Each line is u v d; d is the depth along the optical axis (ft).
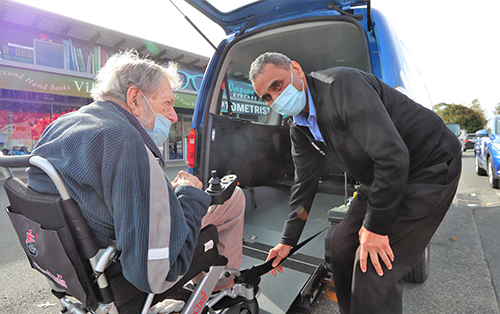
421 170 4.28
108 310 3.10
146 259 2.79
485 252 9.41
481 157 23.73
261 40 8.61
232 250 5.25
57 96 29.43
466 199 16.78
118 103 3.44
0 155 3.47
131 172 2.80
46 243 3.00
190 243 3.34
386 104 4.25
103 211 2.93
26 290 7.48
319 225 9.09
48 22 25.81
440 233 11.38
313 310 6.35
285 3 7.50
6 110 26.94
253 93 13.05
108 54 30.66
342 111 3.88
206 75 8.96
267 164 12.42
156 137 3.75
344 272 4.86
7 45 25.05
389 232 4.18
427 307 6.55
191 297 3.99
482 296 6.92
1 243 10.64
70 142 2.91
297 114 4.81
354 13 7.11
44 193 3.10
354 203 5.29
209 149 8.81
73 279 3.03
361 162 4.42
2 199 17.54
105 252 2.95
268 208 11.09
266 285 5.93
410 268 4.17
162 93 3.63
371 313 4.06
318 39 9.18
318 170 5.85
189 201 3.52
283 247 5.76
